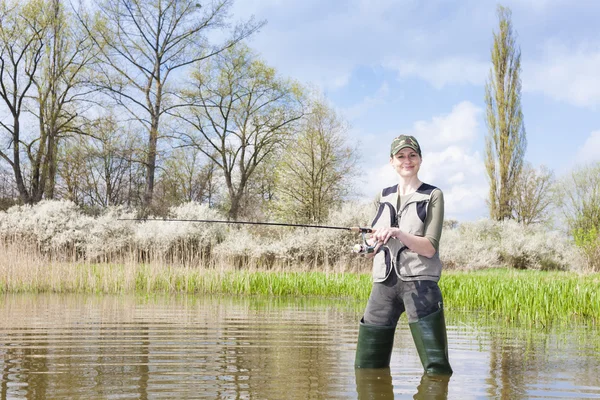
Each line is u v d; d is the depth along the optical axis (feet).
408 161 12.53
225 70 106.73
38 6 90.68
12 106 92.17
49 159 93.25
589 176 109.40
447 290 34.45
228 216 99.45
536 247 88.28
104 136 101.60
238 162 112.27
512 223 101.35
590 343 17.17
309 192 100.01
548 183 118.83
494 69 120.78
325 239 66.23
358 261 62.59
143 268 45.91
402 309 12.62
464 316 26.37
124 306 28.60
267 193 123.44
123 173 113.80
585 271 65.10
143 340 16.66
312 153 98.84
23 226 69.67
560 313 26.40
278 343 16.34
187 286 40.70
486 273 62.08
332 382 11.10
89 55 97.09
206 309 27.53
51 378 11.23
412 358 13.96
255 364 12.97
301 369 12.42
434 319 11.91
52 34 92.02
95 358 13.56
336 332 19.02
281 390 10.37
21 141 93.86
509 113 119.44
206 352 14.60
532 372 12.31
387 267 12.25
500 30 120.98
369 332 12.48
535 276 52.29
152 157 99.71
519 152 119.34
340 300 35.83
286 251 65.00
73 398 9.62
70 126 98.53
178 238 68.18
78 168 109.40
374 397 9.93
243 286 41.50
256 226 75.92
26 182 101.35
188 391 10.23
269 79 106.32
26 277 39.29
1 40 90.99
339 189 99.96
